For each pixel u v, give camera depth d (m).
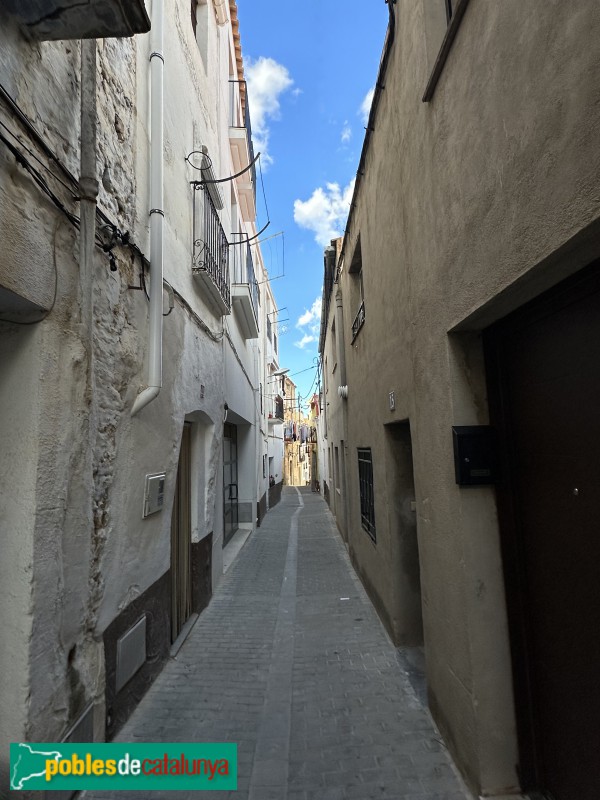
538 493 2.23
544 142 1.61
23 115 1.94
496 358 2.55
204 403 5.49
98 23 1.96
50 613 2.17
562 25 1.48
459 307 2.40
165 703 3.38
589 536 1.85
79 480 2.42
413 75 3.10
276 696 3.48
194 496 5.56
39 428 2.11
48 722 2.14
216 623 5.14
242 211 11.49
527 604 2.37
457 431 2.48
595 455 1.80
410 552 4.43
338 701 3.40
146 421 3.48
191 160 5.16
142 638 3.38
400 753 2.77
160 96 3.77
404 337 3.62
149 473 3.53
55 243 2.22
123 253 3.10
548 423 2.13
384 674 3.81
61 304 2.28
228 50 8.76
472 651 2.38
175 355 4.24
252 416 12.95
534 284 1.86
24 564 2.04
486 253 2.09
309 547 9.88
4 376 2.16
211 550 6.18
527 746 2.35
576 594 1.95
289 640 4.61
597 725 1.83
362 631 4.79
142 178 3.54
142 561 3.43
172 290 4.15
